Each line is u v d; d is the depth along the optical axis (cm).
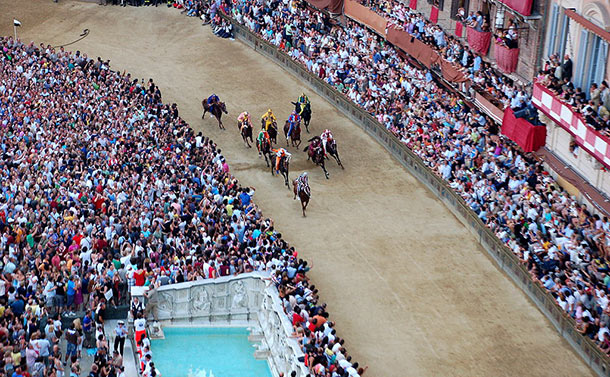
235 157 6381
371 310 4669
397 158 6250
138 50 8269
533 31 5388
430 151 5875
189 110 7112
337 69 7125
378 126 6469
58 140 5925
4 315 4097
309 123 6831
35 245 4756
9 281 4284
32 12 9012
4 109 6400
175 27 8706
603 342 4128
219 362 4425
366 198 5778
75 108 6475
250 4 8275
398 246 5231
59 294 4362
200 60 8050
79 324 4159
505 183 5272
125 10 9062
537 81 5134
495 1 5684
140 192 5284
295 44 7725
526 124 5209
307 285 4588
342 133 6662
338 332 4500
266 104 7212
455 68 6116
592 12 4741
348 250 5209
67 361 4144
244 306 4731
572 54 4975
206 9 8844
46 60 7356
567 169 4991
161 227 4969
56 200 5112
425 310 4659
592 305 4312
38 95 6694
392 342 4425
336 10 7712
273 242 4897
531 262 4706
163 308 4634
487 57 6009
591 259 4538
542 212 4928
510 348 4356
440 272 4975
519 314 4600
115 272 4506
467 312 4631
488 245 5125
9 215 4916
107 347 4138
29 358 3909
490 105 5672
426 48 6481
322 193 5850
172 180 5478
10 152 5744
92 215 4972
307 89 7444
